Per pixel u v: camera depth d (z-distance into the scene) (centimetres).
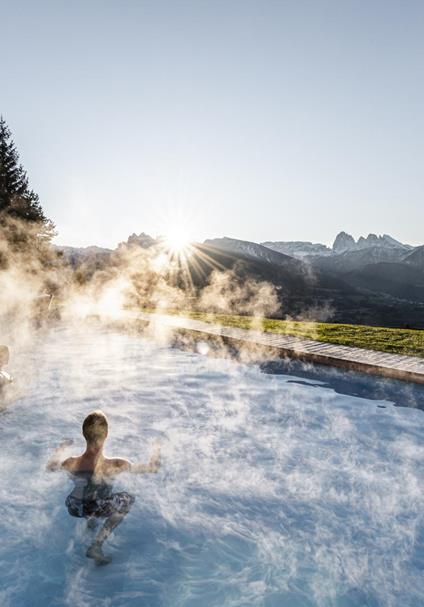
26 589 349
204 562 387
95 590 351
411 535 421
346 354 966
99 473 393
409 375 778
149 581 361
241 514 457
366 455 583
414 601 343
